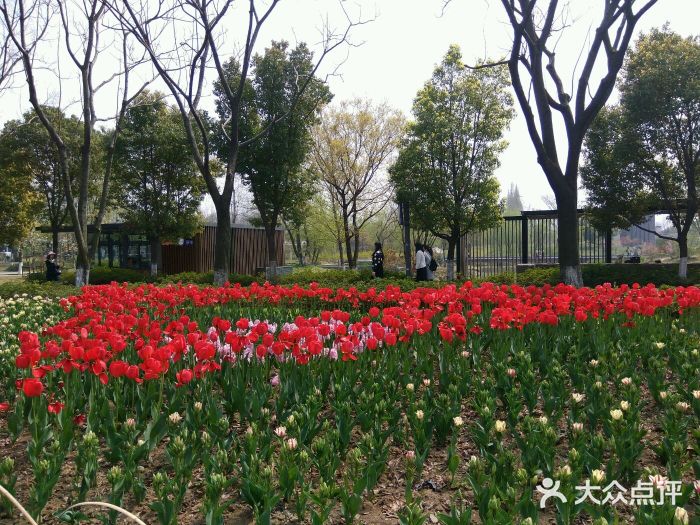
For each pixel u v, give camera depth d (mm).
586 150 18734
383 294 8812
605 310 6910
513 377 5156
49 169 25641
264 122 23953
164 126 24109
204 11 15312
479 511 3086
